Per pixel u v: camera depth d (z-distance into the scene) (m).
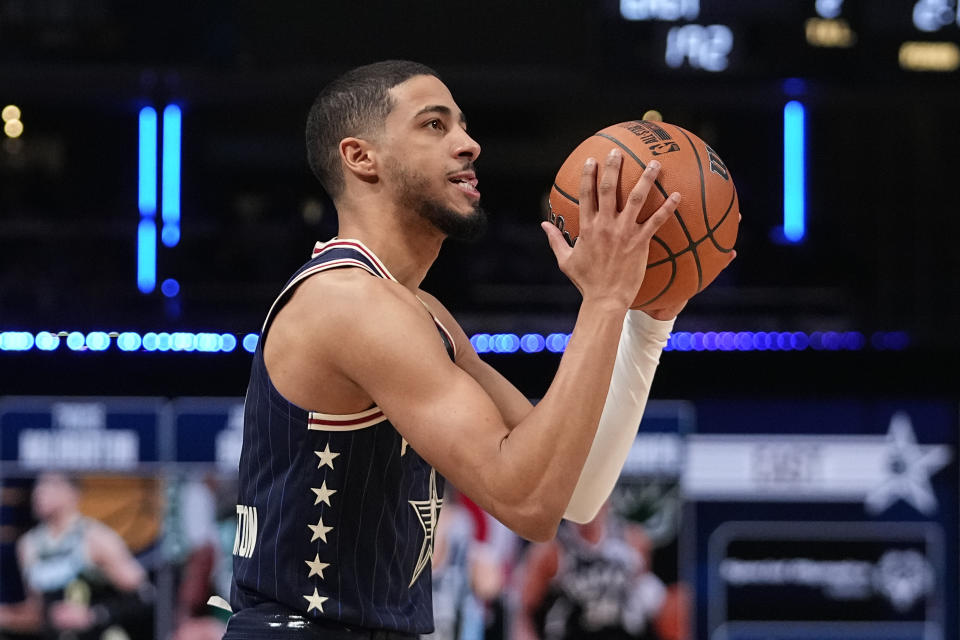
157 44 10.80
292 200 14.21
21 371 9.71
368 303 2.79
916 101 11.08
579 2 10.59
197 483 9.65
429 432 2.71
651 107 14.48
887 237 13.13
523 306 12.27
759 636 9.53
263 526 2.95
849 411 9.70
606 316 2.75
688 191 3.07
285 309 2.93
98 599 9.44
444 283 12.34
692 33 10.52
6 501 9.52
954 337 10.32
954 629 9.55
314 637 2.89
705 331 11.01
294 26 10.77
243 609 2.99
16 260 12.94
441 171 3.05
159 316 10.95
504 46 10.65
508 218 14.27
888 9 10.38
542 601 9.41
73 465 9.59
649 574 9.53
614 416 3.37
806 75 10.40
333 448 2.88
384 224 3.09
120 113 14.10
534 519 2.67
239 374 9.89
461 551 9.36
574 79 10.62
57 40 10.74
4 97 13.38
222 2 10.79
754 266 13.02
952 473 9.64
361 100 3.09
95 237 13.07
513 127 14.38
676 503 9.62
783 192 13.93
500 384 3.40
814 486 9.63
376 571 2.94
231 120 14.23
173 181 13.03
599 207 2.83
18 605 9.44
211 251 12.91
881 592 9.57
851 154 13.77
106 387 9.74
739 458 9.67
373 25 10.73
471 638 9.34
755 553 9.59
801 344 10.16
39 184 14.01
